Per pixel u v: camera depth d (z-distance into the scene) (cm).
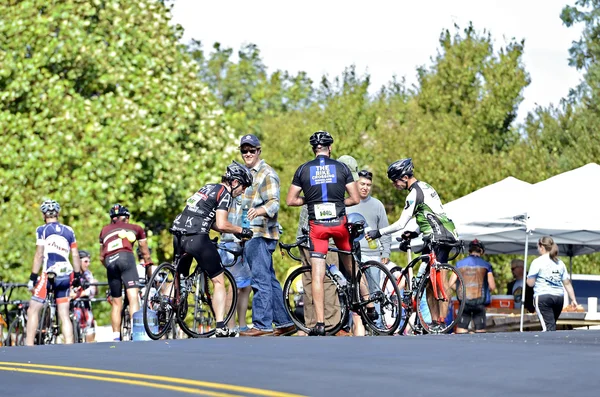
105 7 7994
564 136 11469
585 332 2708
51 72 7812
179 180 7950
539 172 9969
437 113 11662
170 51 8488
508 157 10406
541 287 4059
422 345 2305
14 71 7444
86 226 7269
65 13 7594
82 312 4469
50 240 3984
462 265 4244
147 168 7862
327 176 3031
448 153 10306
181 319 3120
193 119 8369
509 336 2572
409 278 3219
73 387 1727
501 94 11425
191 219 3105
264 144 12838
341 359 2056
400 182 3169
